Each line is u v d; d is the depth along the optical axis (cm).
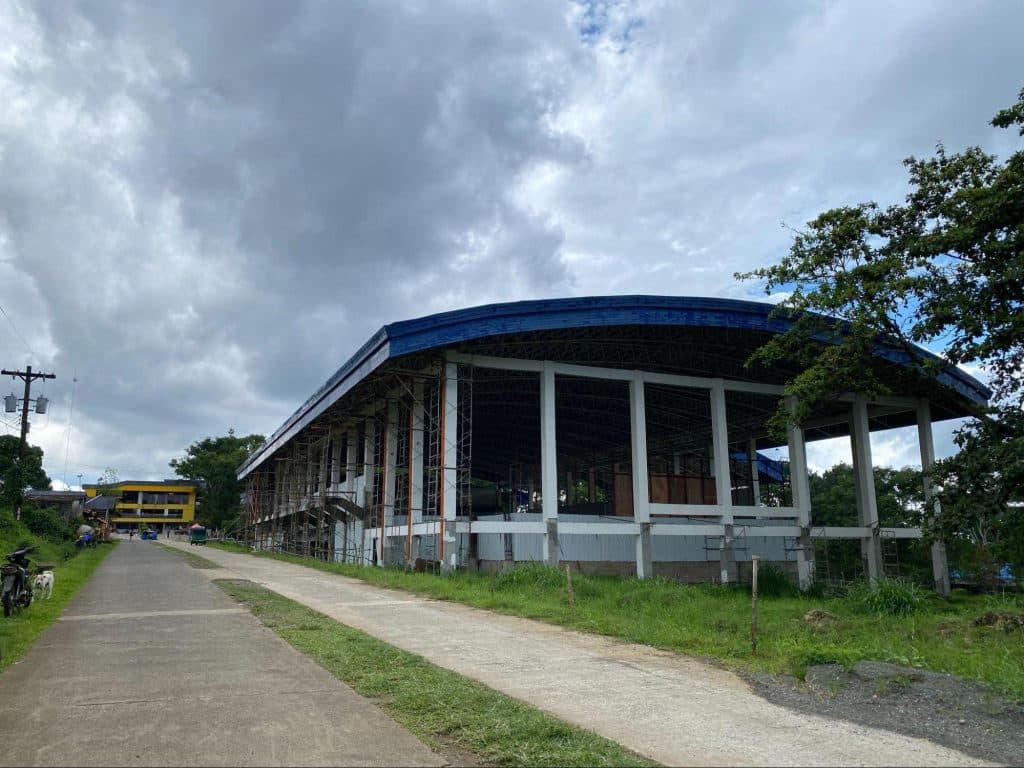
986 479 2252
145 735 663
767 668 1063
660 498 3650
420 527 3178
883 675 938
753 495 5009
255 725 696
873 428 4906
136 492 11969
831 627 1636
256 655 1045
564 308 3072
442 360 3136
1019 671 1020
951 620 1862
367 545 3838
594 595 2189
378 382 3459
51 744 636
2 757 602
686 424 5062
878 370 3419
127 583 2153
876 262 2638
